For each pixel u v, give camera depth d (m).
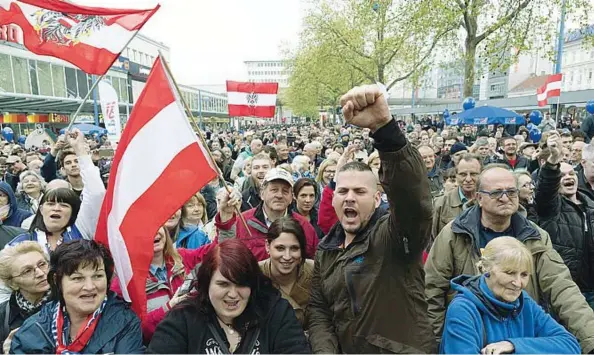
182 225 4.11
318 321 2.43
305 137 21.66
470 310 2.16
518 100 24.73
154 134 2.80
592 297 3.18
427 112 37.12
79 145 3.53
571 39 49.44
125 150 2.77
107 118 8.33
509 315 2.16
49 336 2.23
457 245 2.90
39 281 2.65
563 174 3.46
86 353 2.21
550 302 2.53
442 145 9.71
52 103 24.19
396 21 19.05
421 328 2.11
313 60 30.22
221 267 2.08
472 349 2.07
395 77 28.44
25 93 23.06
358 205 2.18
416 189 1.83
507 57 15.41
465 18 15.38
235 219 3.26
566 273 2.53
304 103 51.81
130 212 2.71
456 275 2.87
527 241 2.66
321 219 4.04
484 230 2.87
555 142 3.23
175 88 2.84
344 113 1.79
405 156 1.79
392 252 2.09
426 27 16.12
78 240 2.37
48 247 3.38
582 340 2.27
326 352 2.25
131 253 2.67
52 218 3.40
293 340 2.19
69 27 4.61
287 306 2.29
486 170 2.87
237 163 8.77
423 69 19.62
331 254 2.44
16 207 4.75
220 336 2.10
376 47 22.16
